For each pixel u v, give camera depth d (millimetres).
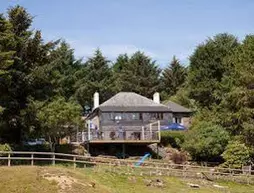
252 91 51094
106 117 67750
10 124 49531
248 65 53625
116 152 59531
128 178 40688
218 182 45656
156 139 59469
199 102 85125
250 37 69188
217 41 86125
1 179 29875
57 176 31203
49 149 53688
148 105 70812
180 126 70438
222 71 83500
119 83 104438
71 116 52438
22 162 46156
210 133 57406
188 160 58250
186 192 38469
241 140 50719
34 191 29031
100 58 99562
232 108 58438
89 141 57188
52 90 52375
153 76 109188
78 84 93562
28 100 48875
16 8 51562
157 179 41469
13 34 47719
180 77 115938
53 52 53531
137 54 111188
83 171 40156
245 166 51219
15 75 48156
